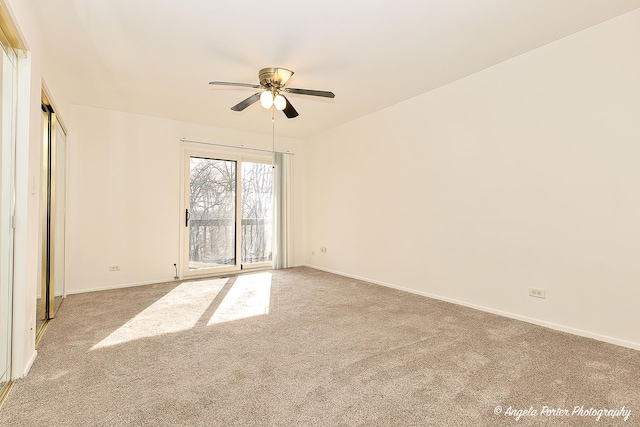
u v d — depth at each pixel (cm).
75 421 160
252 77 350
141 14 240
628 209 248
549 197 291
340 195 542
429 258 399
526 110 306
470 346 251
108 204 448
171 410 169
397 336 272
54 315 326
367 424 158
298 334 277
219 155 543
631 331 247
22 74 202
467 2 231
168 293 417
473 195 352
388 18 249
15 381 197
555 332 280
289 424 158
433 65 328
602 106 260
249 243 580
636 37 243
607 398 181
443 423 159
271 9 236
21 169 200
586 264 269
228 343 257
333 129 555
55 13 236
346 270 531
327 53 301
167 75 344
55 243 344
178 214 502
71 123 426
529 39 282
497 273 331
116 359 228
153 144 483
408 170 425
